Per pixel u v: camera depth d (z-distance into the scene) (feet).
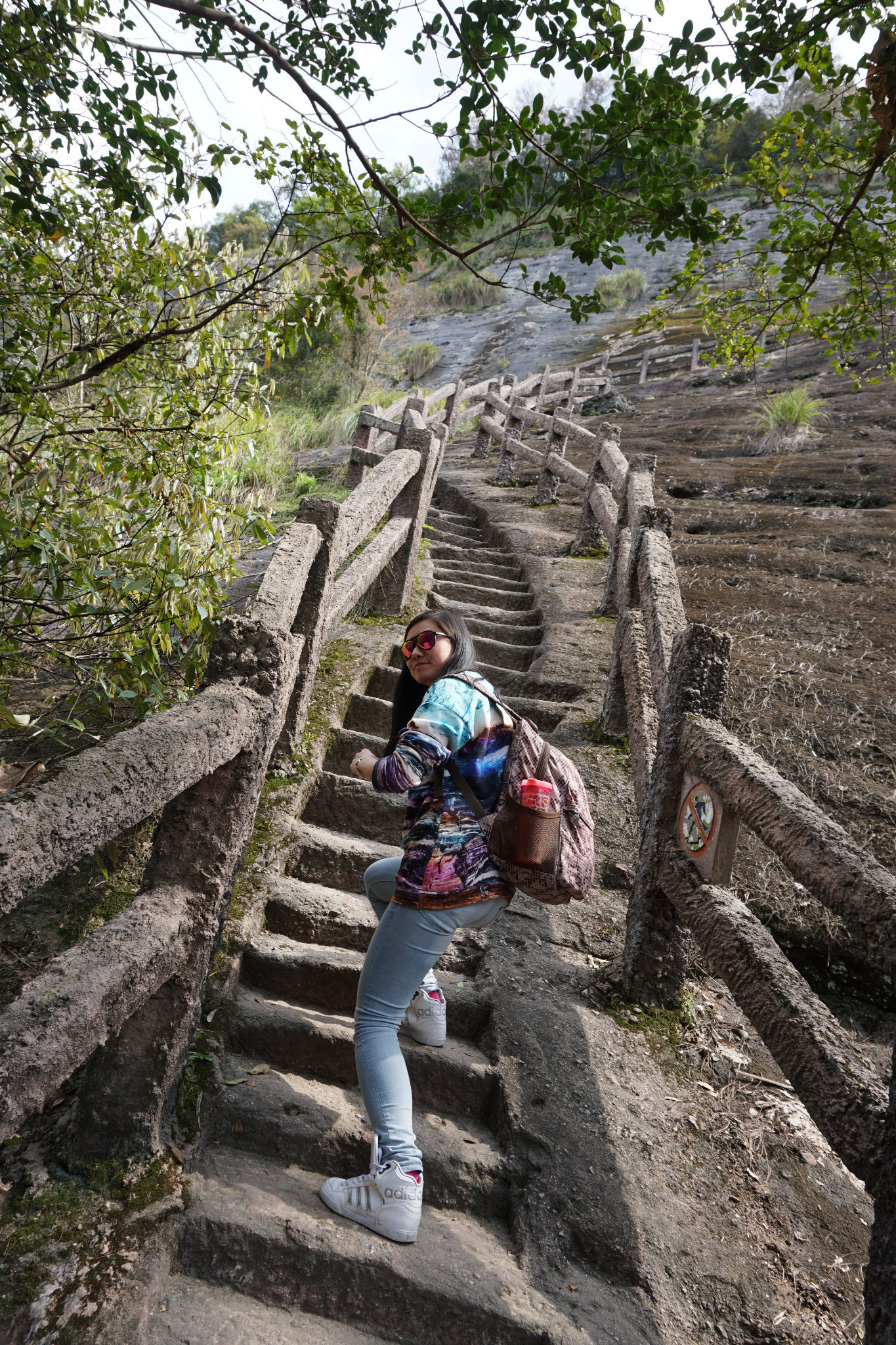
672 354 62.03
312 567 12.19
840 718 14.97
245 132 9.89
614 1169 7.39
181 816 7.16
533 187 9.21
